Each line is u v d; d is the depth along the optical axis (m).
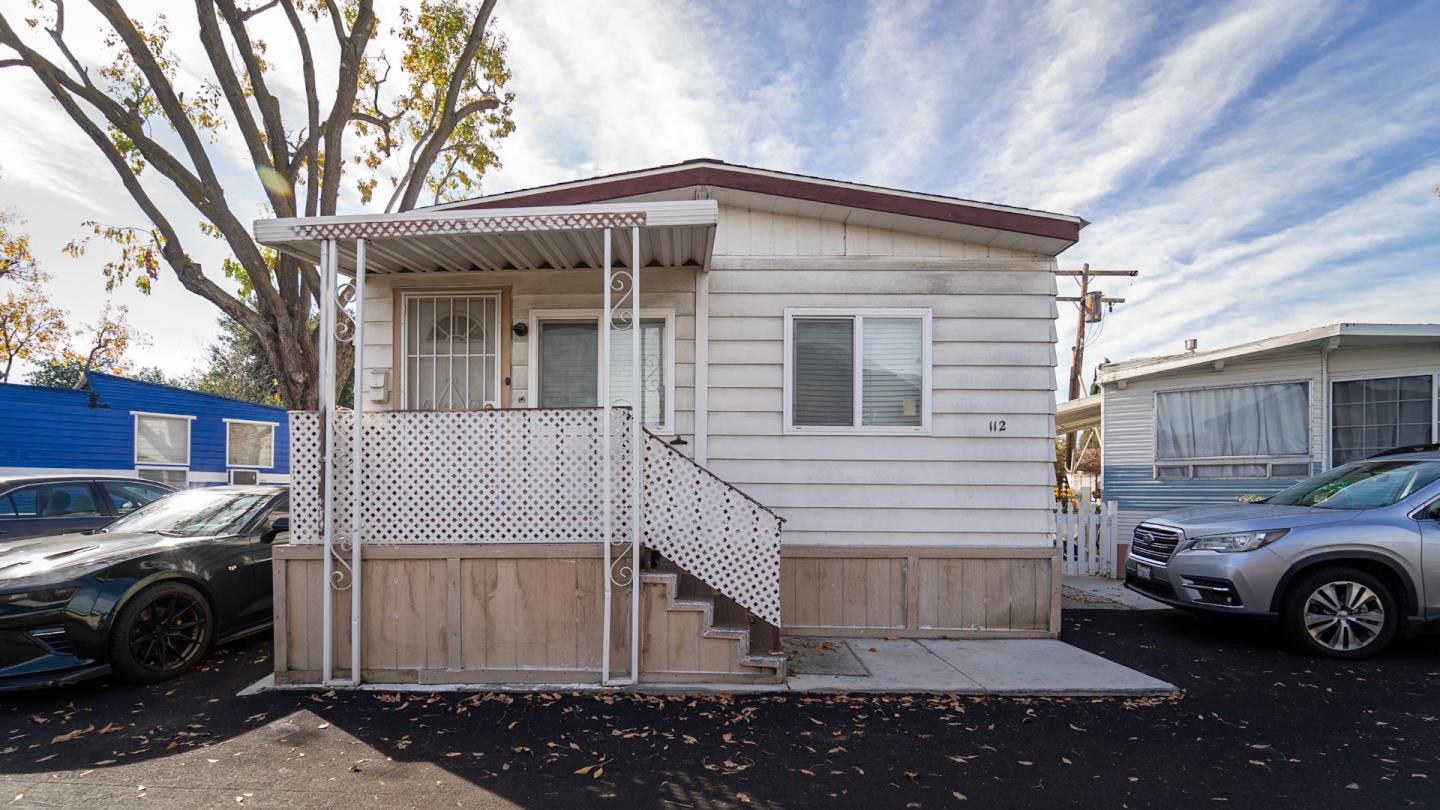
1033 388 7.02
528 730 4.59
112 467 13.54
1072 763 4.12
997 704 5.06
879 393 7.05
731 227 7.09
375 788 3.83
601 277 7.11
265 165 12.10
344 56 12.72
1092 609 8.16
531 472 5.52
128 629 5.29
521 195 6.66
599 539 5.50
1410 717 4.82
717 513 5.56
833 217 7.02
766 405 7.02
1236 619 6.50
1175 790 3.81
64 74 11.26
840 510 6.96
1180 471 10.21
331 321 5.50
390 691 5.30
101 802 3.68
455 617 5.47
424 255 6.52
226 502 6.86
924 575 6.89
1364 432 9.06
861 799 3.72
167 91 11.26
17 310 28.00
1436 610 6.07
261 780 3.92
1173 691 5.27
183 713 4.89
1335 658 6.16
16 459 12.38
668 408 7.02
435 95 16.05
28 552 5.58
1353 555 6.15
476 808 3.63
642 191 6.70
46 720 4.77
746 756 4.21
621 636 5.49
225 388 36.59
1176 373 10.27
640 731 4.57
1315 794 3.77
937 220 6.73
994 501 6.95
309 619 5.52
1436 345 8.71
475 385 7.16
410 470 5.52
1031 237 6.78
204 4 11.23
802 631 6.88
